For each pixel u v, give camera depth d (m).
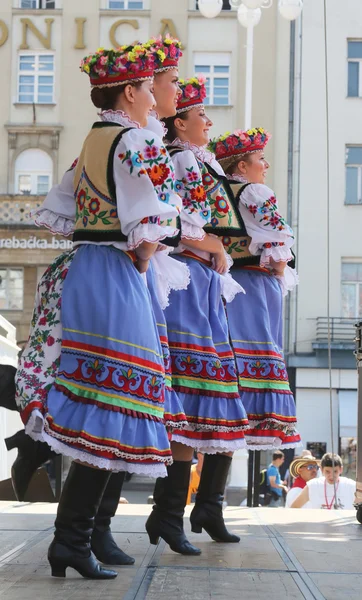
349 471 25.44
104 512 3.63
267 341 4.88
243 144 5.11
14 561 3.52
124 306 3.24
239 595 2.91
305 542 4.34
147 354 3.27
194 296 4.23
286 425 4.87
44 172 28.30
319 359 25.89
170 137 4.57
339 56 27.05
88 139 3.47
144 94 3.62
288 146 26.95
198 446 4.07
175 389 4.11
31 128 28.12
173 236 3.55
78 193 3.45
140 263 3.40
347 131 26.86
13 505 6.04
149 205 3.26
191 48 28.09
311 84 27.03
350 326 26.09
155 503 3.96
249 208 4.84
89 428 3.08
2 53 28.31
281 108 27.16
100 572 3.17
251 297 4.91
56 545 3.16
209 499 4.32
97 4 28.31
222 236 4.82
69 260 3.38
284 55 27.27
